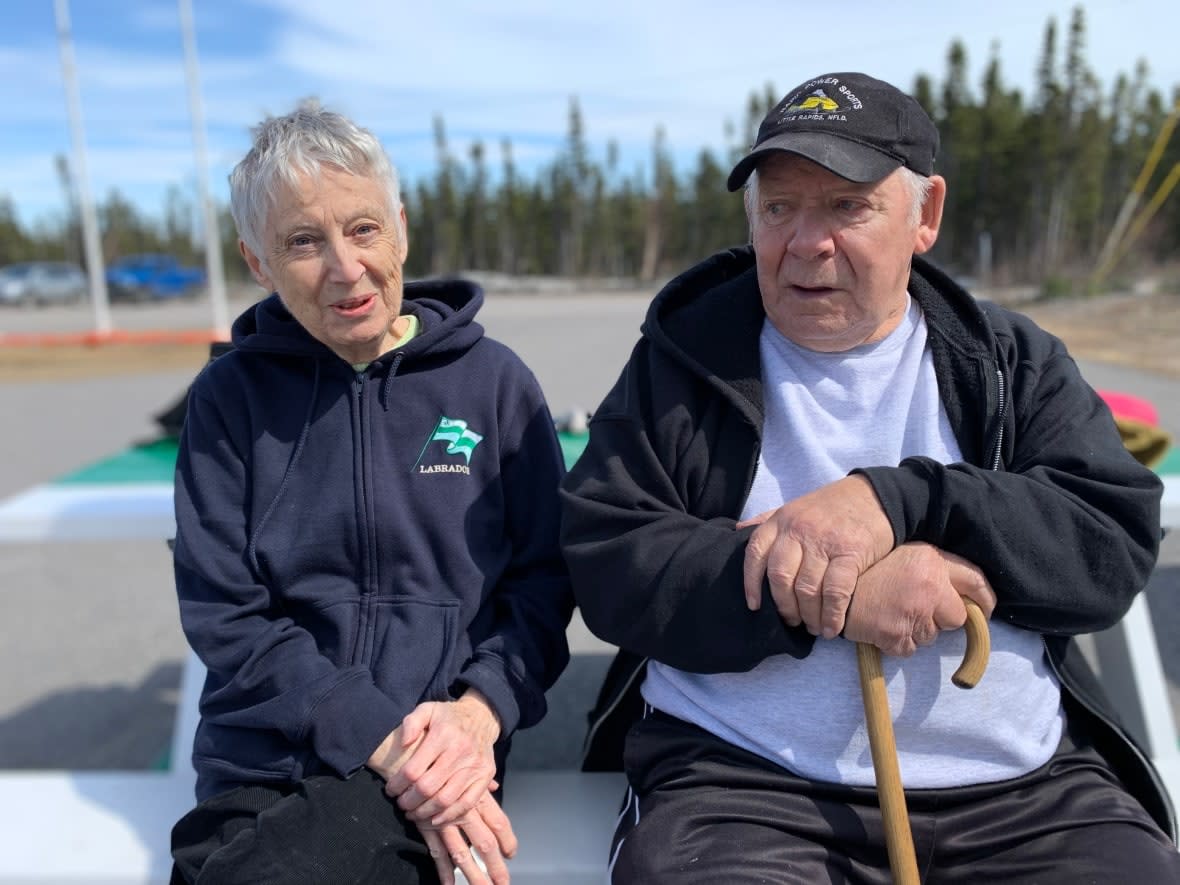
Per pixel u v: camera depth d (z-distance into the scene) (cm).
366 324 160
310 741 146
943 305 157
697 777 144
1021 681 145
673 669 157
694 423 155
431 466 167
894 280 148
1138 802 150
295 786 146
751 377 154
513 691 156
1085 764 150
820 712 142
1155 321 1764
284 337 167
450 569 165
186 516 165
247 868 131
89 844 164
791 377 156
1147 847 133
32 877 157
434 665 158
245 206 157
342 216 153
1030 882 136
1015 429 151
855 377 155
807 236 144
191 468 168
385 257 159
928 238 157
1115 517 140
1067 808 142
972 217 4731
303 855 132
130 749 289
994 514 132
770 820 138
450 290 190
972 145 4628
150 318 2784
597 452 155
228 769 150
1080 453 143
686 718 152
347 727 144
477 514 168
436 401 169
